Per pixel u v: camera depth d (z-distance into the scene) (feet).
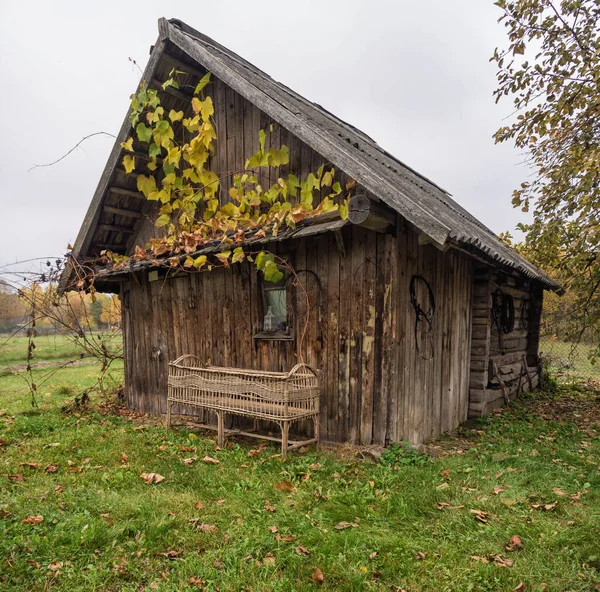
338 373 17.90
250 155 20.85
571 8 23.21
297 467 15.01
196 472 14.79
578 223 27.02
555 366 47.62
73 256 24.62
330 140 16.78
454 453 17.51
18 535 10.29
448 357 21.66
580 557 10.00
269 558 9.74
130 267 22.71
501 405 27.81
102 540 10.28
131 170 22.24
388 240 16.46
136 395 26.50
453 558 9.86
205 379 18.25
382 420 16.61
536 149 28.35
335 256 17.99
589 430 21.75
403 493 13.04
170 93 21.72
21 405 26.63
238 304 21.43
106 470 15.02
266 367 20.34
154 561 9.66
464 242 15.10
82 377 40.57
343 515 11.73
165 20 20.02
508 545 10.46
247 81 18.43
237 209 20.27
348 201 15.07
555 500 12.85
